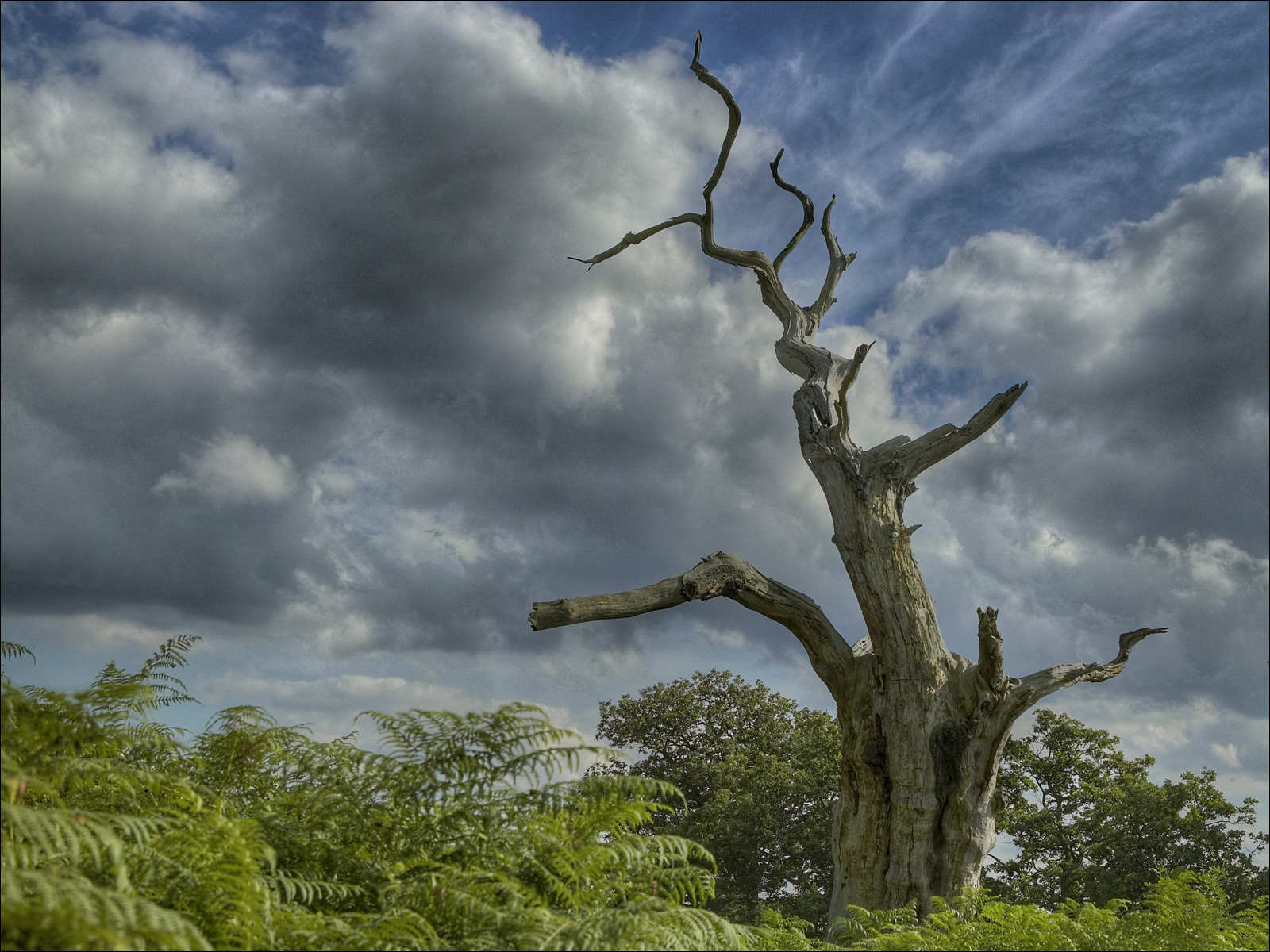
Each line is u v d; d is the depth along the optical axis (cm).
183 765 556
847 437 1427
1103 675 1316
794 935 705
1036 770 2902
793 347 1634
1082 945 687
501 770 541
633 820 561
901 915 900
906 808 1237
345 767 567
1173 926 686
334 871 500
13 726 397
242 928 386
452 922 441
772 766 3080
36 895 331
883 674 1303
